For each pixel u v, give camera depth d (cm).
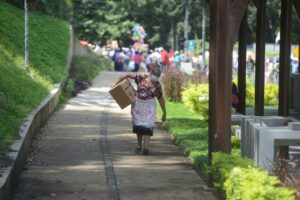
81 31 8144
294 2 1812
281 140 987
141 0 10031
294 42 8025
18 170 1183
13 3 3644
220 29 1111
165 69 3020
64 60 3334
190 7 9431
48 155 1473
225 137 1112
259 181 735
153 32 10631
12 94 1789
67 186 1163
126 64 5825
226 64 1109
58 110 2438
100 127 1980
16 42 2947
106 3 9369
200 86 2211
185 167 1352
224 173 843
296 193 736
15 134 1341
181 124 1958
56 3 4253
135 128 1498
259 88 1867
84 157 1456
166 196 1095
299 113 2022
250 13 7412
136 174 1273
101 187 1158
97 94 3156
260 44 1875
